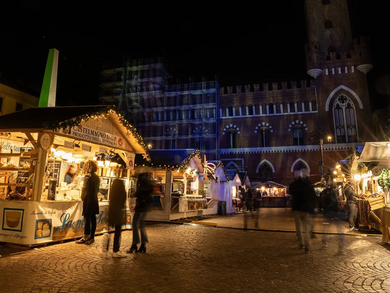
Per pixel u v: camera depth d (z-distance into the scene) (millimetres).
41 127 7551
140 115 47781
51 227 7676
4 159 9398
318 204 23484
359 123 38719
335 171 23062
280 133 41250
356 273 5566
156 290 4453
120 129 10922
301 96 41469
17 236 7211
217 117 44031
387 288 4703
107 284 4664
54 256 6441
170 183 14648
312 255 7098
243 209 24156
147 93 47656
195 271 5523
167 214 14320
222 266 5938
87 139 9289
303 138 40406
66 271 5312
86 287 4504
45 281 4730
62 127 7852
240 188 27078
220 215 19953
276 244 8539
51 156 9758
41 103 15484
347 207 12445
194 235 9938
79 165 10016
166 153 16344
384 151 11234
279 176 40094
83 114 8609
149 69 48344
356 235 10609
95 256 6512
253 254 7117
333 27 43719
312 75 41250
